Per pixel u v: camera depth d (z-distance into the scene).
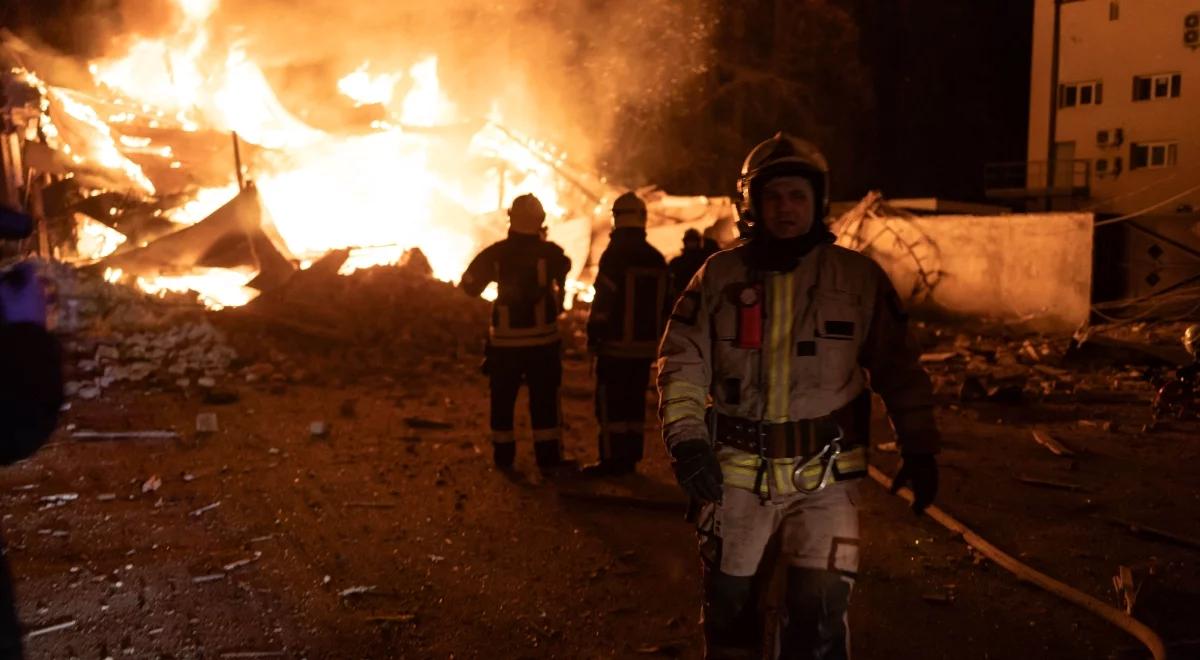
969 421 9.69
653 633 4.57
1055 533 6.07
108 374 10.88
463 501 6.66
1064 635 4.56
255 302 13.47
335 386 11.02
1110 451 8.32
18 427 2.17
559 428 7.46
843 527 3.13
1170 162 36.53
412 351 12.72
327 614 4.74
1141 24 36.69
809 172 3.15
